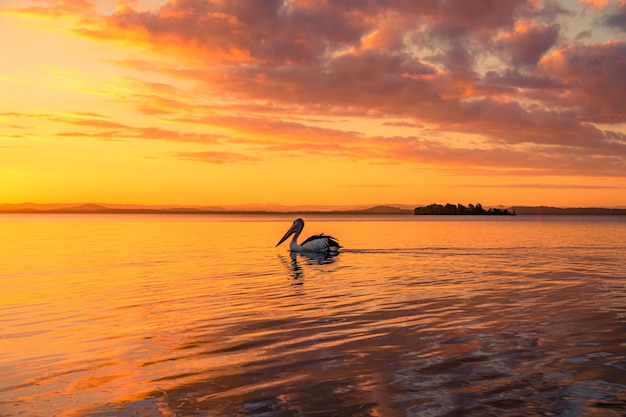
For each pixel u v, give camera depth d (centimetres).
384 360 611
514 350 650
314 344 692
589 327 779
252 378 550
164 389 519
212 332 771
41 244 2947
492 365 587
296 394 500
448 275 1470
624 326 783
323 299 1068
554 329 766
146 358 633
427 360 609
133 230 5203
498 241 3164
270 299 1073
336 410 459
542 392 500
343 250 2433
